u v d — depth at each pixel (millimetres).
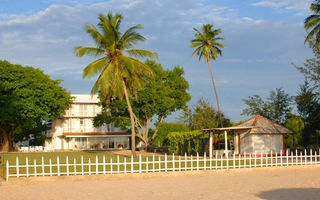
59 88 63375
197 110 64125
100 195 14406
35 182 18594
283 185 16578
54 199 13625
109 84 32531
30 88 59062
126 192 15094
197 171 21922
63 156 42312
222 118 63688
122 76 33875
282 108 58125
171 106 59562
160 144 78938
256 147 35781
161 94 56406
